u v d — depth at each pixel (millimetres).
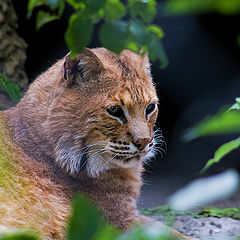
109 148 8117
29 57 17328
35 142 8305
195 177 18234
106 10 3684
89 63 7957
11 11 15406
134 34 3662
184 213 11289
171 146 19672
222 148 5734
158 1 10625
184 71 18781
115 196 8609
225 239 7867
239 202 14062
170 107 19562
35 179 7914
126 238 2309
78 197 2275
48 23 17109
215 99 19156
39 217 7477
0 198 7105
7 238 2719
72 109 8047
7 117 8930
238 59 18891
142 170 9391
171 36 17641
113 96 7938
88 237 2164
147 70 8797
